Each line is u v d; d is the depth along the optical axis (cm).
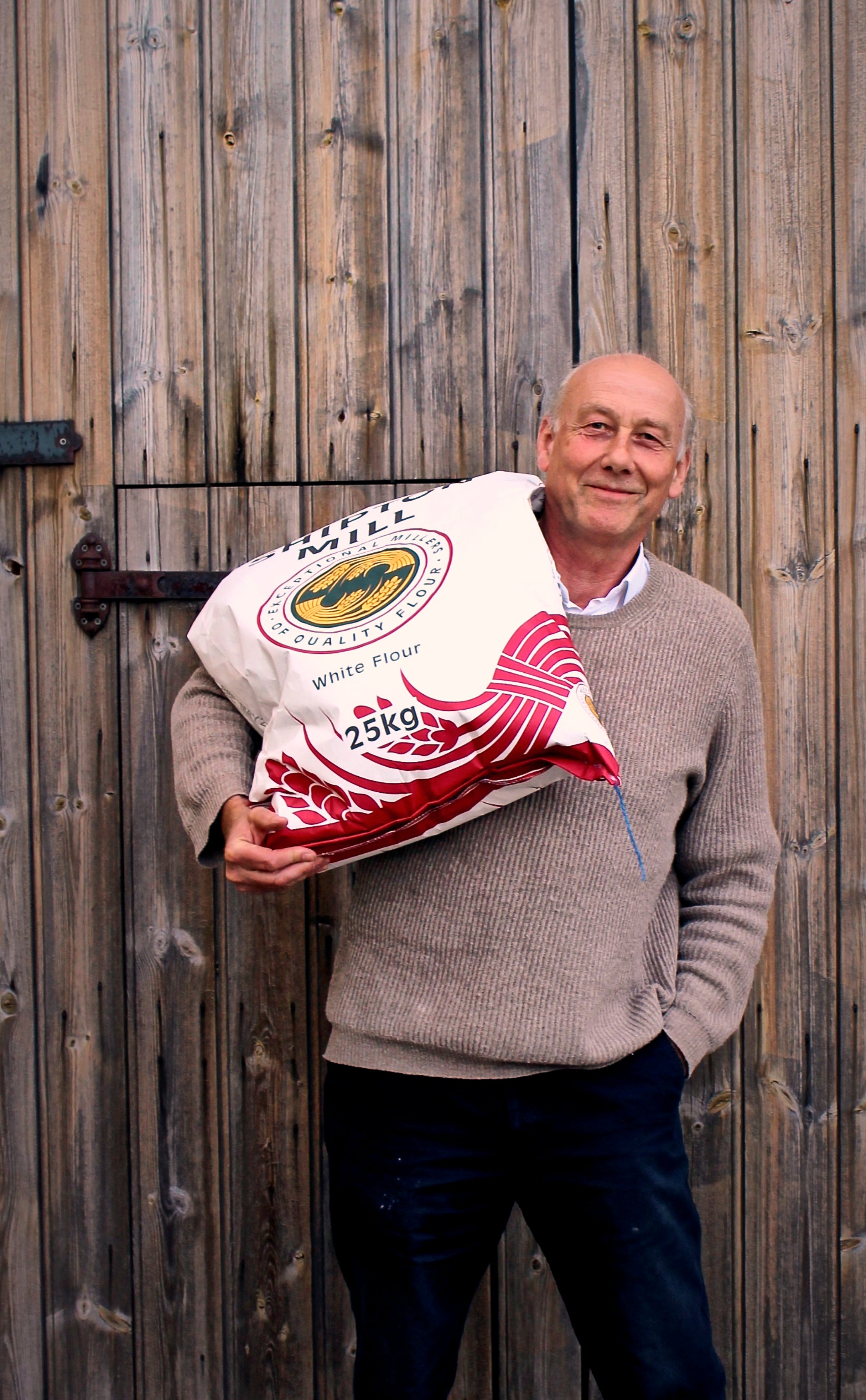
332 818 97
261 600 108
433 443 140
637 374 109
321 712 97
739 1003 116
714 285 137
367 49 138
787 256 137
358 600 102
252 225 141
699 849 118
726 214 137
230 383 142
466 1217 108
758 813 118
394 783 95
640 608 112
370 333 140
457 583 99
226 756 110
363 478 141
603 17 135
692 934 118
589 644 109
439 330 139
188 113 141
